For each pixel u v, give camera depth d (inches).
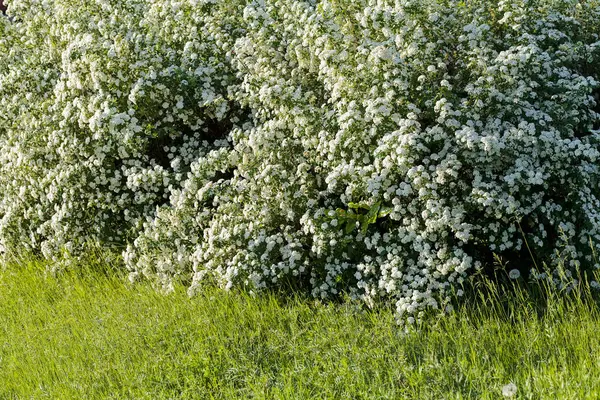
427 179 241.3
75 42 322.0
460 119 251.9
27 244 355.9
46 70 360.8
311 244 275.9
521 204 246.1
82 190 321.4
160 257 295.6
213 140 331.3
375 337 224.8
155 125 312.3
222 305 262.1
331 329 230.8
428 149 247.0
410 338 224.1
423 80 259.6
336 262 260.7
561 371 189.3
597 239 240.8
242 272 267.1
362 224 251.3
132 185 311.3
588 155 241.0
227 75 319.3
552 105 263.4
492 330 218.8
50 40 361.7
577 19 313.4
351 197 261.9
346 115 256.5
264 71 298.8
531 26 283.3
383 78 263.0
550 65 270.7
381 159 251.6
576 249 245.3
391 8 268.7
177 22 329.4
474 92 251.8
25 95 358.3
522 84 256.8
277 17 310.8
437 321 227.1
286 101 273.7
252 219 279.0
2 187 368.5
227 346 238.4
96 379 234.1
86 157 325.1
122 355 243.9
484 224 247.9
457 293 239.3
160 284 296.7
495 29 290.8
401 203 253.9
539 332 213.5
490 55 269.0
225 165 291.4
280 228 280.4
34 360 254.2
